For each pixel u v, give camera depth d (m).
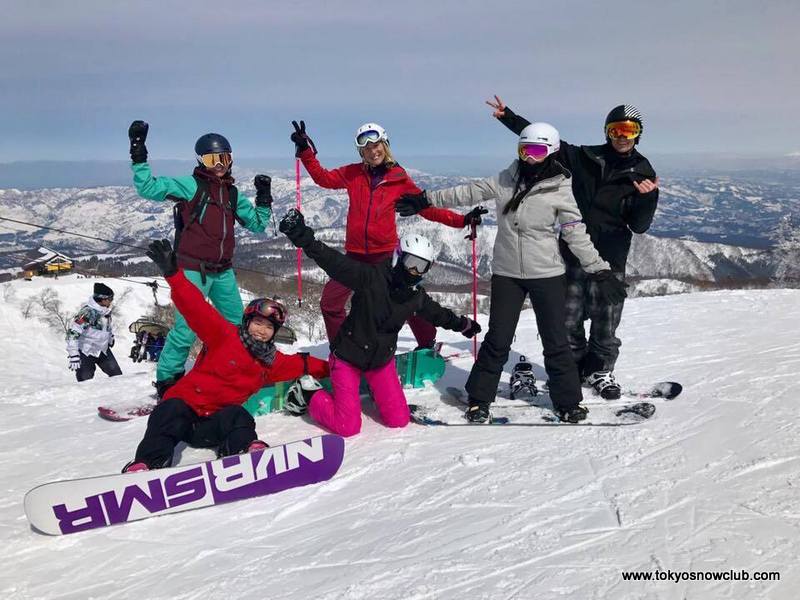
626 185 4.24
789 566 2.20
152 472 3.28
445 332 8.10
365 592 2.37
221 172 4.77
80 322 7.31
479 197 4.31
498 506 2.98
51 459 4.37
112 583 2.71
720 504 2.73
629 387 4.78
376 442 4.11
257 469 3.45
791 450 3.21
